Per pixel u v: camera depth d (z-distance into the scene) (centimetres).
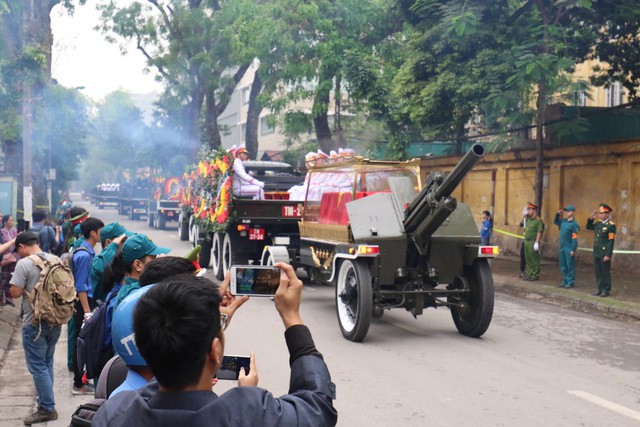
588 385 691
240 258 1447
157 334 174
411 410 609
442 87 1645
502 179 2109
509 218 2083
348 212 931
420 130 2067
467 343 895
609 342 909
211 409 175
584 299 1238
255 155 3092
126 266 408
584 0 1336
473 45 1620
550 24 1453
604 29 1655
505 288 1465
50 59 2134
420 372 742
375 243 901
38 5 2205
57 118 2112
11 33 1828
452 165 2291
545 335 954
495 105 1488
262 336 938
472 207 2267
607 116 1797
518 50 1423
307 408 188
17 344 911
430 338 927
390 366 768
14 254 1107
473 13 1488
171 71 3081
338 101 2492
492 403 629
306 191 1202
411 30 1891
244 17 2444
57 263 581
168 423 172
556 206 1847
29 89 1672
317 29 2328
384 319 1076
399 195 961
